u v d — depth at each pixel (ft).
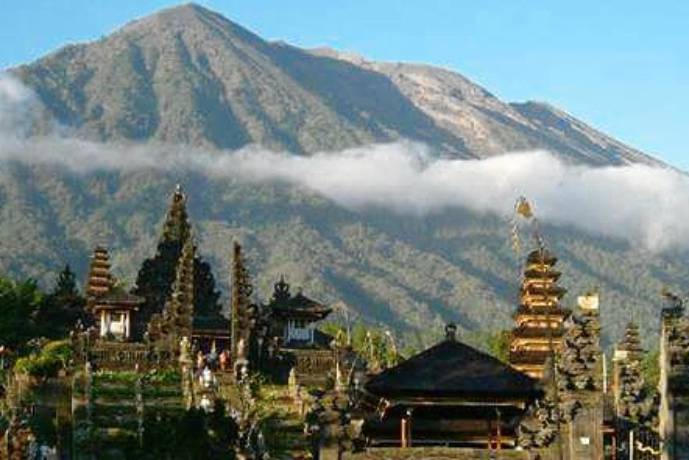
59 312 528.63
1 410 311.27
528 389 229.04
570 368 197.67
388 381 230.48
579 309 202.28
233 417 290.35
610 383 299.38
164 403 336.08
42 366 366.02
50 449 264.52
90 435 284.20
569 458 195.62
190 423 273.13
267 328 451.94
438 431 232.32
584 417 196.03
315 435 204.64
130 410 318.04
